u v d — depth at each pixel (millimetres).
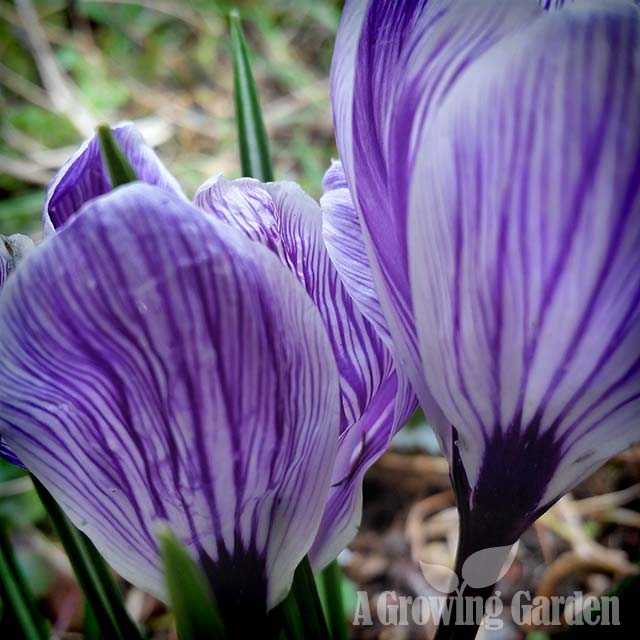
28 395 98
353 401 118
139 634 146
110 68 589
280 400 96
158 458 98
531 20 87
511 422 96
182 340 91
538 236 86
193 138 527
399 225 96
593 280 87
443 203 88
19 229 439
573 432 96
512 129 83
